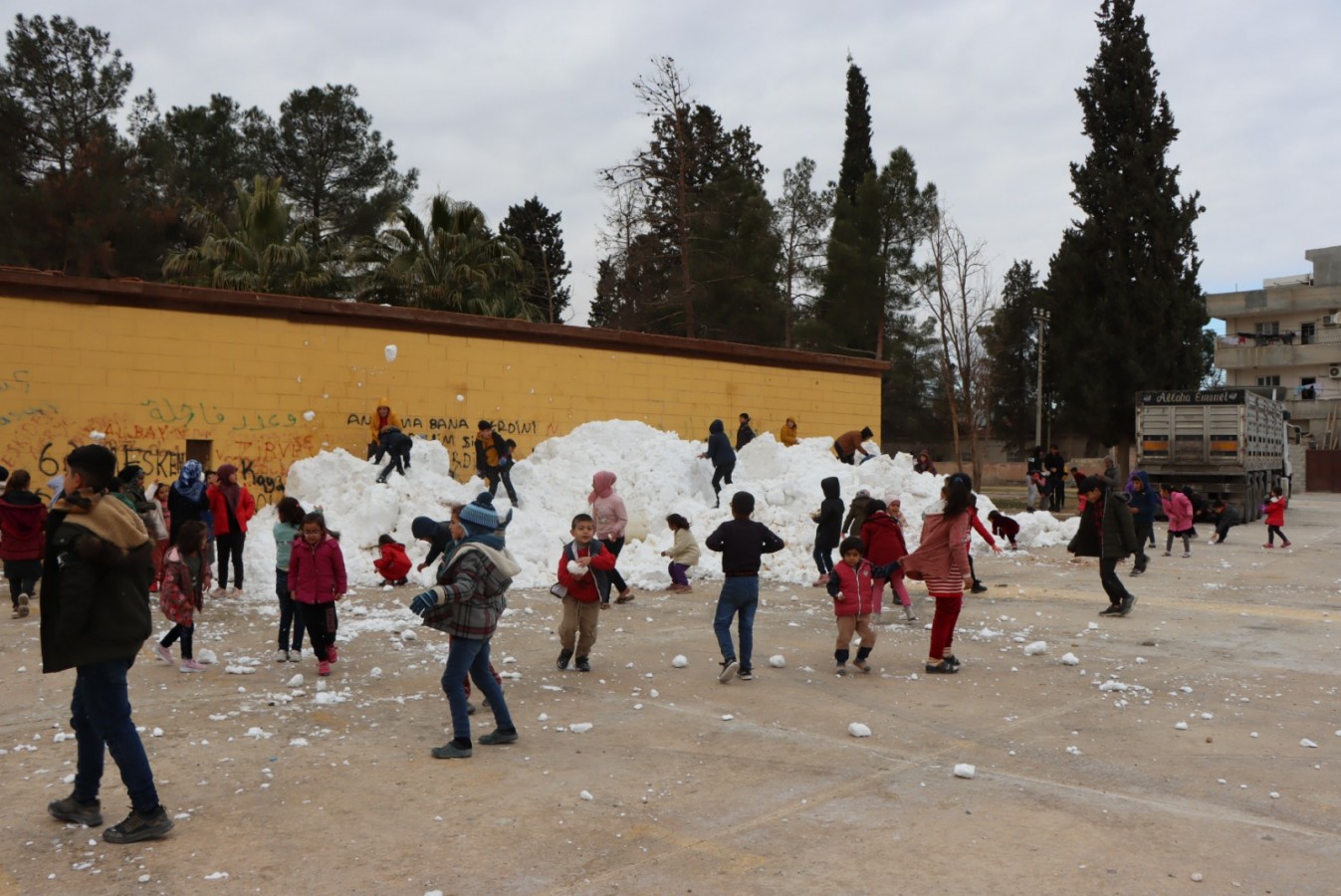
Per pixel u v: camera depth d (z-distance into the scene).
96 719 4.85
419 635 10.23
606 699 7.86
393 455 16.72
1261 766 6.22
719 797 5.60
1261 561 18.16
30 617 11.11
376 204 43.62
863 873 4.58
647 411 22.89
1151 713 7.50
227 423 17.12
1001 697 7.99
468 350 20.06
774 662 9.07
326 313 18.22
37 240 34.44
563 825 5.16
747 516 8.52
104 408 15.94
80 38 37.69
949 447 66.00
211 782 5.78
